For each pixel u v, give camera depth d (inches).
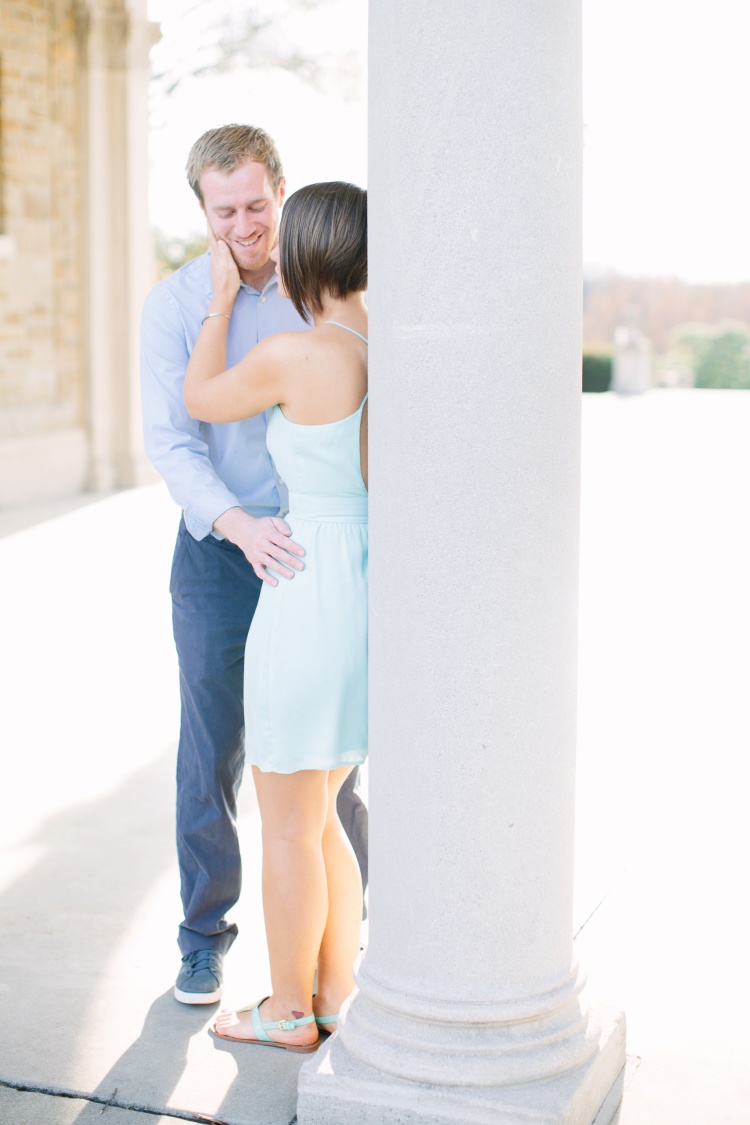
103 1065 109.0
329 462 104.7
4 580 322.0
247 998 121.2
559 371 89.9
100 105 464.1
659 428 705.6
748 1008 119.0
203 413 109.1
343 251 103.0
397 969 96.9
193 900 121.3
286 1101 103.7
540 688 92.2
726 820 166.1
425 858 93.7
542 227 87.4
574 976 98.3
